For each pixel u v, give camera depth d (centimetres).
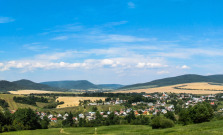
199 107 10350
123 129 11006
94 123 17662
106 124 17475
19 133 9831
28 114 12275
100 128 11875
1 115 11469
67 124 18162
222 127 7262
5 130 10881
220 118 10975
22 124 11794
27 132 10300
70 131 11175
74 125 17450
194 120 10319
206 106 11088
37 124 12938
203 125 8125
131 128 11212
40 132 10281
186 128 7888
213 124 8019
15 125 11481
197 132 6569
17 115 12206
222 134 5938
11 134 9469
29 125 12175
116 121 18112
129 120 18488
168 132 7569
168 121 9794
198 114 10131
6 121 11719
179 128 8156
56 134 9106
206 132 6394
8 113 12812
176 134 6844
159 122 9825
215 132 6306
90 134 9406
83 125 16925
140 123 17250
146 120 17725
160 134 7294
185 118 10706
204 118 10119
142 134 7612
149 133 7744
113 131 10375
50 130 11550
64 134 9162
